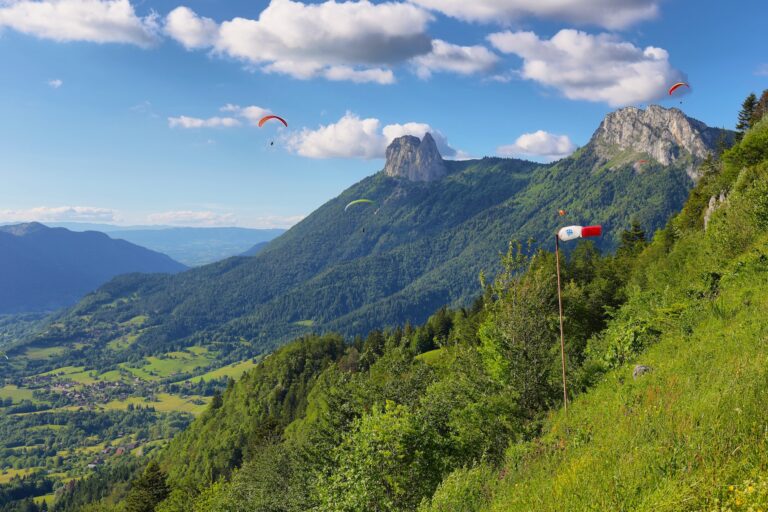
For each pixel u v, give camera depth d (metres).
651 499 6.45
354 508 16.36
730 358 11.61
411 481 16.61
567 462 10.19
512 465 12.77
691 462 6.95
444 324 125.88
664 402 10.43
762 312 14.98
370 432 17.25
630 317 26.86
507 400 19.00
